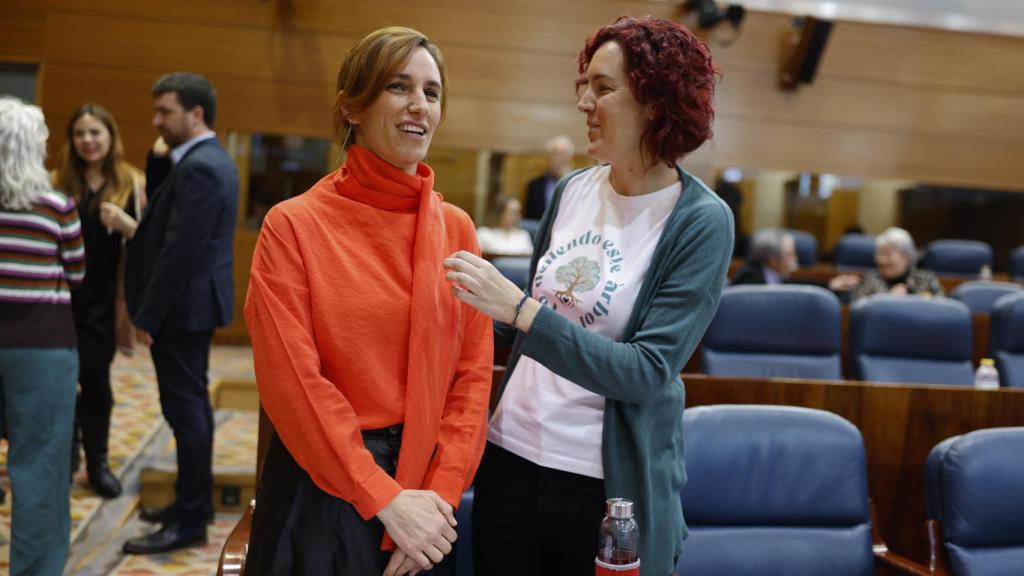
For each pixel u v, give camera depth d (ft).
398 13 23.09
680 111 5.39
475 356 5.68
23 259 8.96
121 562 10.68
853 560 7.30
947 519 7.40
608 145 5.57
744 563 7.08
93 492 12.50
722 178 24.90
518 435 5.77
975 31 25.82
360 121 5.37
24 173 8.99
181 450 11.10
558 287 5.79
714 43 24.26
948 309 13.30
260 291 5.07
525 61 23.70
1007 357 13.35
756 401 9.27
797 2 24.32
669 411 5.67
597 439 5.60
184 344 11.00
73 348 9.39
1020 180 26.55
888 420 9.50
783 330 12.67
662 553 5.51
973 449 7.47
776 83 24.89
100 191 12.37
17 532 8.99
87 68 22.18
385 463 5.13
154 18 22.31
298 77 22.71
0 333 8.91
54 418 9.16
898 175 25.88
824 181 25.44
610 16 23.88
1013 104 26.35
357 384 5.13
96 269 12.23
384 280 5.24
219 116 22.53
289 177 22.84
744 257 25.00
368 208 5.31
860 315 13.33
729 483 7.22
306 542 4.97
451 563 5.48
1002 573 7.31
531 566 5.85
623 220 5.78
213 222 10.85
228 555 5.70
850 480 7.43
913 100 25.80
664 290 5.44
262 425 7.19
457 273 5.14
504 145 23.70
